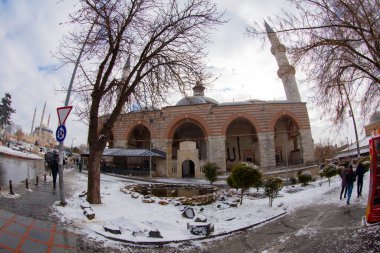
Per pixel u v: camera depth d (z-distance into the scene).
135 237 8.97
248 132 55.19
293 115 49.59
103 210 11.93
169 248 8.53
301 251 7.97
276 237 9.65
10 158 42.62
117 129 50.19
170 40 14.40
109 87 13.91
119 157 46.84
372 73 10.88
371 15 9.48
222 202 16.94
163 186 23.89
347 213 12.09
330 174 24.50
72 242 7.91
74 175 27.78
